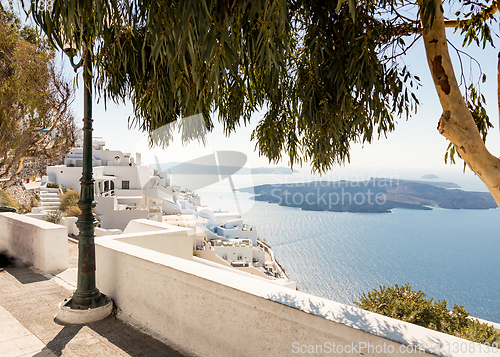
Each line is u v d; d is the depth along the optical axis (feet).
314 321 5.72
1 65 16.33
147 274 9.96
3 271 16.83
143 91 7.90
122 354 8.62
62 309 10.72
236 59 5.00
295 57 7.77
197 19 4.91
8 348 8.91
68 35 6.12
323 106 6.84
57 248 17.44
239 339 7.18
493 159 8.12
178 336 8.86
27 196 64.44
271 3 4.93
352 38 6.30
